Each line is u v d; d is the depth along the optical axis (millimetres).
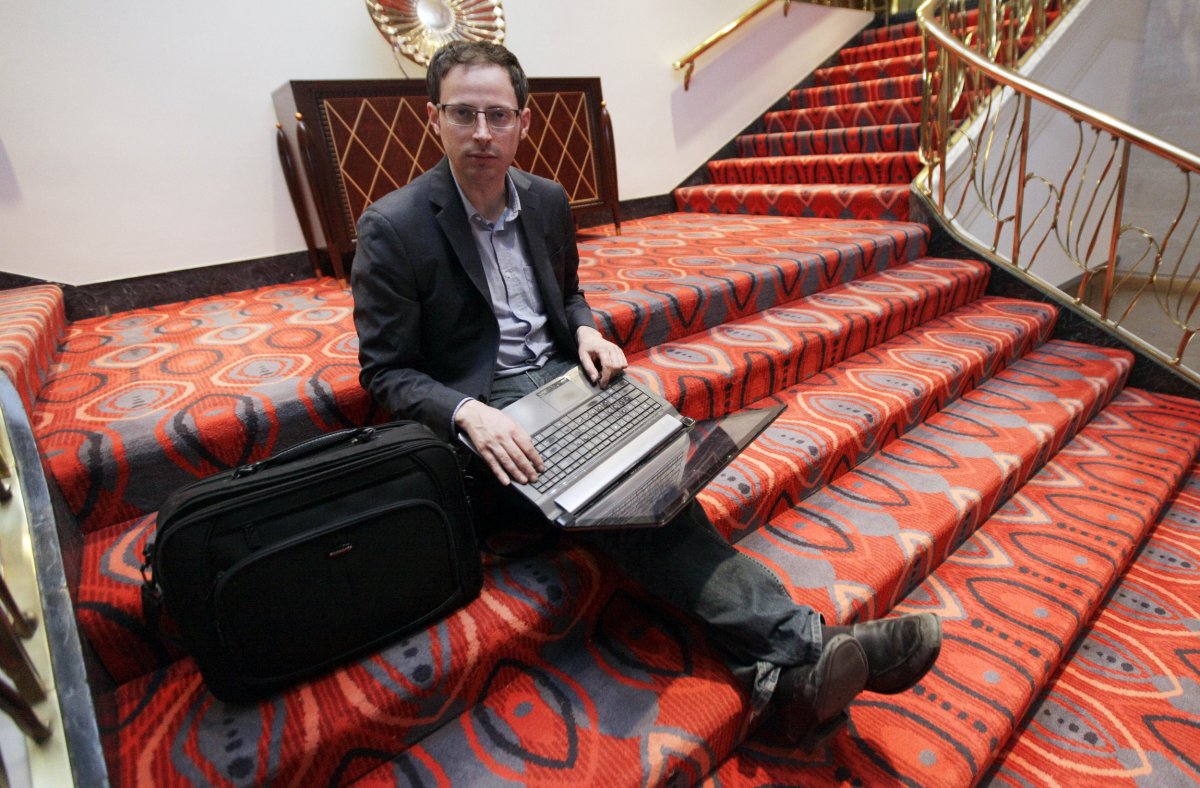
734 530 1601
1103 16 3887
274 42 2740
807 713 1124
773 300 2588
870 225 3480
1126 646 1666
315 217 2857
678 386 1851
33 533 918
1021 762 1379
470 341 1373
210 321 2301
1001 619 1576
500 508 1465
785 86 5090
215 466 1410
